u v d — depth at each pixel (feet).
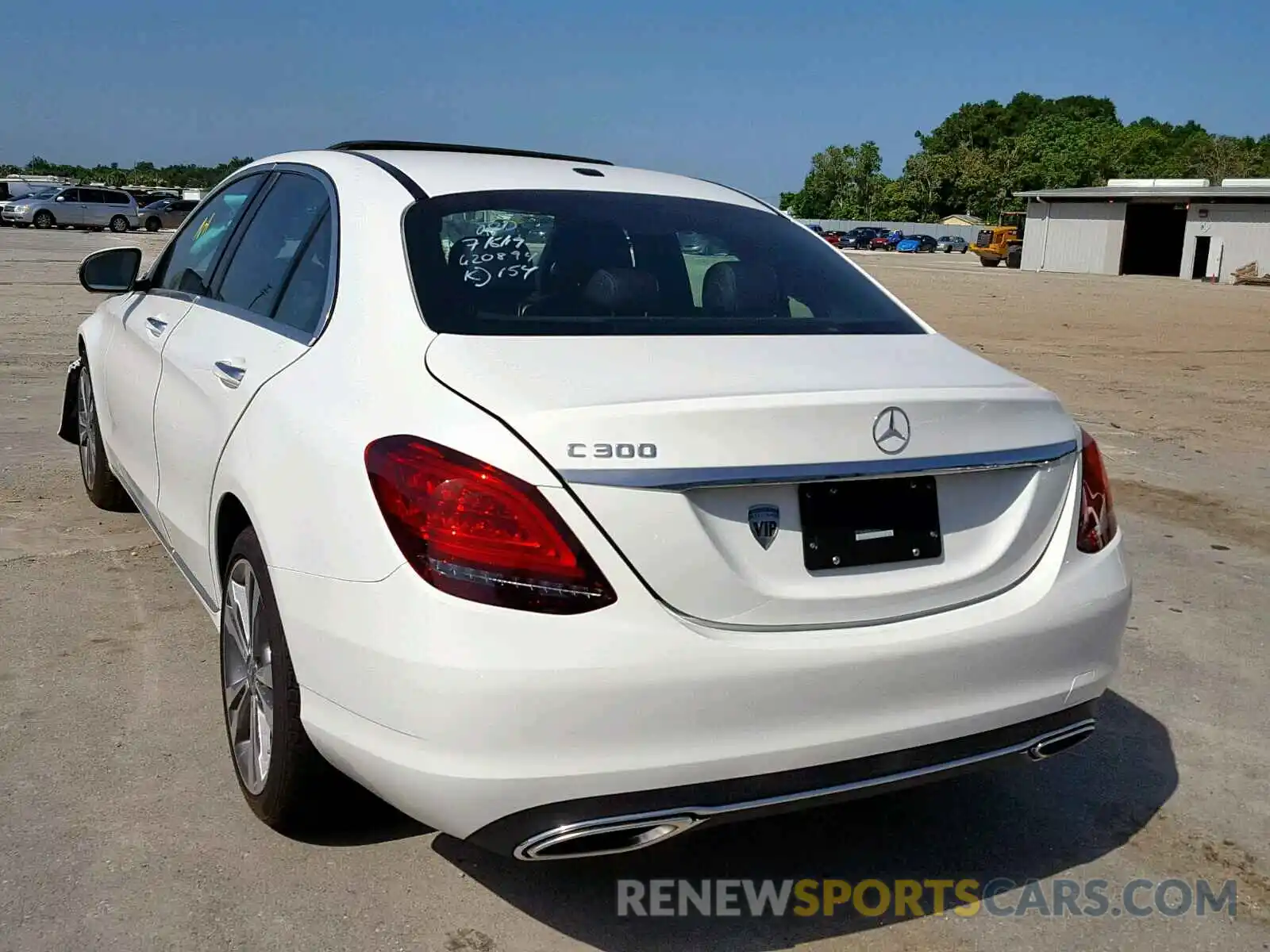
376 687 7.68
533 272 9.75
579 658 7.29
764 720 7.71
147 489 13.79
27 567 15.92
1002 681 8.55
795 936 8.90
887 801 11.09
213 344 11.54
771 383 8.36
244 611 9.92
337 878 9.25
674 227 11.00
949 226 320.50
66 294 54.80
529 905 9.09
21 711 11.77
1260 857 10.33
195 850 9.52
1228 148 343.67
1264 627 16.15
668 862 9.87
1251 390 40.83
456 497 7.46
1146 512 22.31
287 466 8.71
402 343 8.75
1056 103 468.75
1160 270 164.14
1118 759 12.10
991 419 8.75
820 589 8.00
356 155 11.46
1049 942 8.98
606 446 7.46
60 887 8.92
